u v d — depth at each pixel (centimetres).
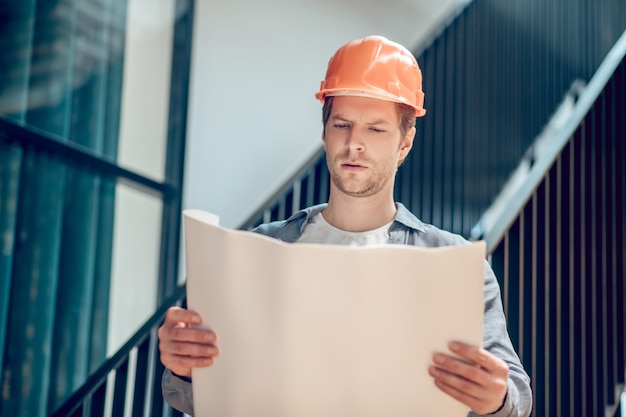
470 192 380
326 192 320
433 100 363
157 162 386
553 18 471
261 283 122
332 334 120
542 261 241
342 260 119
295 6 460
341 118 147
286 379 121
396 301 119
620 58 283
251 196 428
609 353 268
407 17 530
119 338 357
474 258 117
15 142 310
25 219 312
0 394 296
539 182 234
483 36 407
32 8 325
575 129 254
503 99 416
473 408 119
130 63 373
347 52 152
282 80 450
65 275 329
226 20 424
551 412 237
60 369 322
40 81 325
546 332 233
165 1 396
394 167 150
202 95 407
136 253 370
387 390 120
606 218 273
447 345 119
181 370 131
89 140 347
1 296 299
